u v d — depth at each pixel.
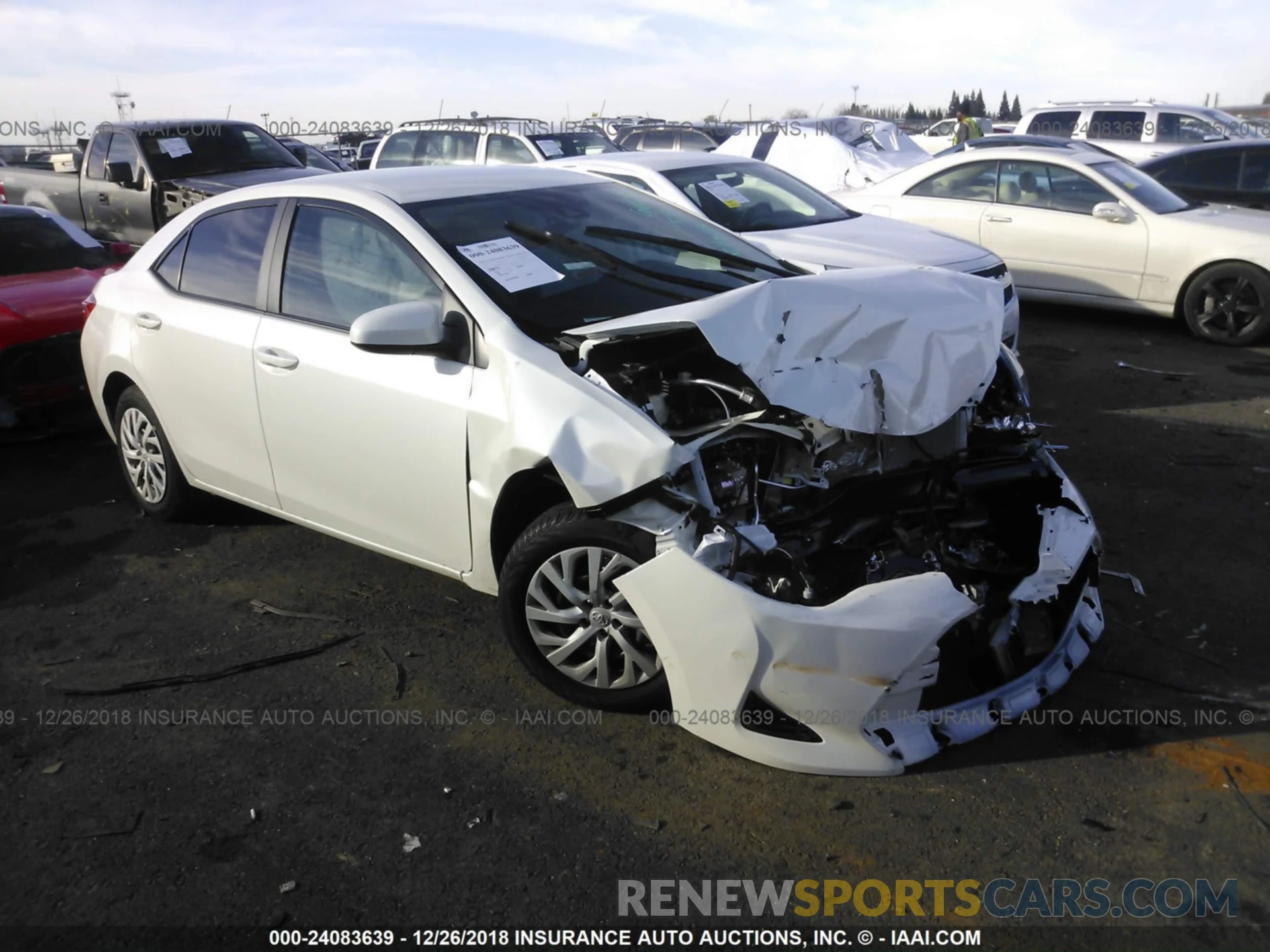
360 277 3.91
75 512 5.35
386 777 3.17
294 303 4.11
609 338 3.31
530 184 4.45
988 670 3.28
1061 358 7.92
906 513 3.49
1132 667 3.58
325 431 3.92
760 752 3.03
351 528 4.06
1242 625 3.85
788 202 7.83
